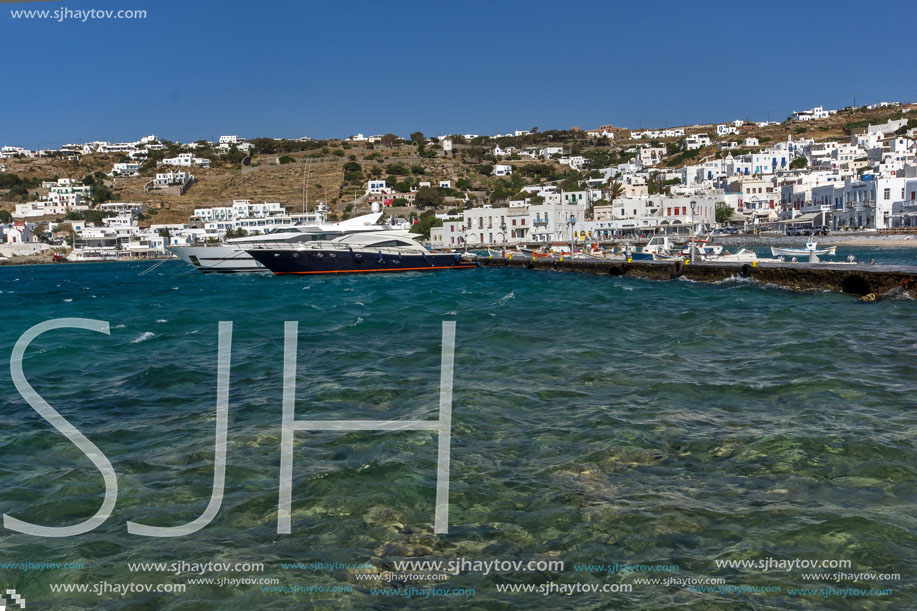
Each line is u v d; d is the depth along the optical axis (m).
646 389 17.33
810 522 9.62
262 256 71.62
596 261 65.62
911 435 13.04
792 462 11.88
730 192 144.25
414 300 43.22
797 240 99.81
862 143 182.62
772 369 19.00
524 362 21.17
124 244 178.25
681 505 10.33
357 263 73.38
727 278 49.47
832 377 17.64
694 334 25.42
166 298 52.56
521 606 7.98
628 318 30.69
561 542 9.37
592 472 11.80
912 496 10.41
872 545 8.99
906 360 19.70
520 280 61.06
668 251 68.75
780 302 35.88
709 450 12.66
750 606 7.84
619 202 132.75
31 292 67.88
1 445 14.10
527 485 11.32
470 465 12.29
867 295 34.97
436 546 9.38
